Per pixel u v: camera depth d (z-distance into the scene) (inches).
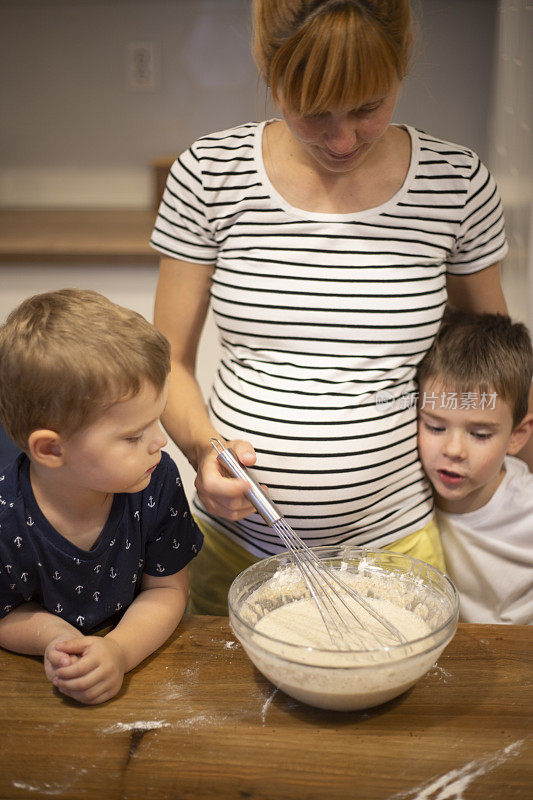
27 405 27.4
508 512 43.5
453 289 43.6
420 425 41.8
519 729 27.0
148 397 28.0
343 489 38.1
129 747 26.5
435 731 27.0
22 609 32.5
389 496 40.1
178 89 103.5
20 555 30.8
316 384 38.2
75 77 103.2
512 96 52.7
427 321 38.9
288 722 27.5
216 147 38.8
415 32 34.3
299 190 37.3
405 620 30.7
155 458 29.6
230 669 30.4
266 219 37.9
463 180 37.6
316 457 37.7
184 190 39.6
